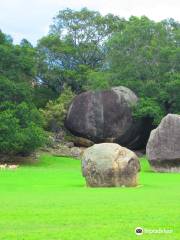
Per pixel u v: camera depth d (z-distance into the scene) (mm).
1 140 55656
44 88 80062
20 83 60750
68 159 60938
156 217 19062
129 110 66312
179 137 49781
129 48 70812
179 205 22078
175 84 66062
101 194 26734
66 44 81562
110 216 19297
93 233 16469
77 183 34281
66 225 17750
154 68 69625
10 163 56969
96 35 83688
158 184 33656
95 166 31203
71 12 84000
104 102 66938
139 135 67812
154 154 50281
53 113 68250
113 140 66750
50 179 37625
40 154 61938
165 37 71562
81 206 21750
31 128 56938
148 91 67938
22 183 34156
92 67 83062
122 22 83688
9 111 57094
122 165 31141
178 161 49844
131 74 69812
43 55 80188
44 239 15766
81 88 80125
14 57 61562
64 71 78750
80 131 67562
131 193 27172
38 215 19562
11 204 22484
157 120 65250
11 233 16531
